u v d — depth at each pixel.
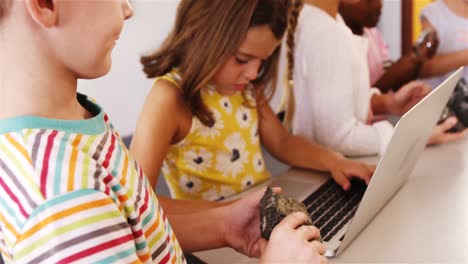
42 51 0.39
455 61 1.64
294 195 0.91
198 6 0.88
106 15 0.41
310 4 1.22
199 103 0.93
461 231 0.72
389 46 2.06
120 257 0.39
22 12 0.38
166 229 0.53
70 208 0.37
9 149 0.38
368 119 1.34
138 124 0.88
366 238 0.72
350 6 1.36
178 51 0.92
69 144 0.40
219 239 0.69
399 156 0.71
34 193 0.37
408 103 1.41
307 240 0.52
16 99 0.40
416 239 0.71
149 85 1.42
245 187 1.06
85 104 0.52
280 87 1.56
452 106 1.24
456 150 1.08
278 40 0.90
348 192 0.91
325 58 1.16
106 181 0.41
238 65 0.89
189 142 0.97
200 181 1.00
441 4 1.73
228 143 1.03
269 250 0.51
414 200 0.84
